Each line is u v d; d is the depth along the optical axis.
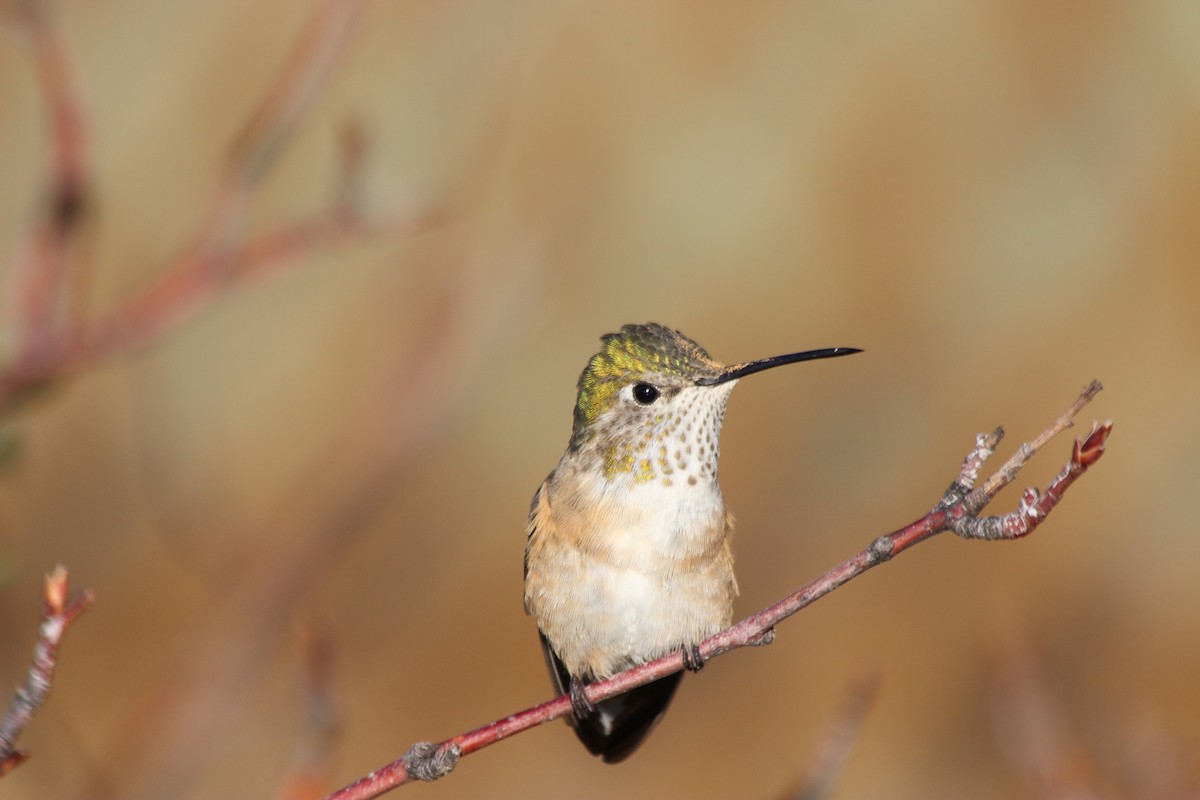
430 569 11.76
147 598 12.80
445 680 14.16
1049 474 15.41
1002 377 15.80
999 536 4.26
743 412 15.58
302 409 13.84
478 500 14.13
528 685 14.18
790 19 16.47
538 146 14.03
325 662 5.09
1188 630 13.53
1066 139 16.45
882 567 15.06
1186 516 14.70
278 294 14.14
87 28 12.44
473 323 8.44
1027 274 16.03
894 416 15.56
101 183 10.66
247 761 7.66
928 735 13.77
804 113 16.31
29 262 5.25
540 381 14.76
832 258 16.03
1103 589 14.24
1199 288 15.77
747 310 15.76
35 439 8.31
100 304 9.20
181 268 5.57
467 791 13.89
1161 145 16.17
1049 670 7.13
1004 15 16.67
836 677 14.52
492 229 9.28
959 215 16.28
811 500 15.26
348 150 6.04
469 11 10.22
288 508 8.15
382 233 5.96
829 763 5.31
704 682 14.63
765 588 14.91
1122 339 15.82
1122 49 16.66
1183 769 6.92
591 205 9.79
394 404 8.44
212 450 8.73
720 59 16.02
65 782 6.61
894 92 16.47
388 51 10.97
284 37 12.57
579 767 14.11
